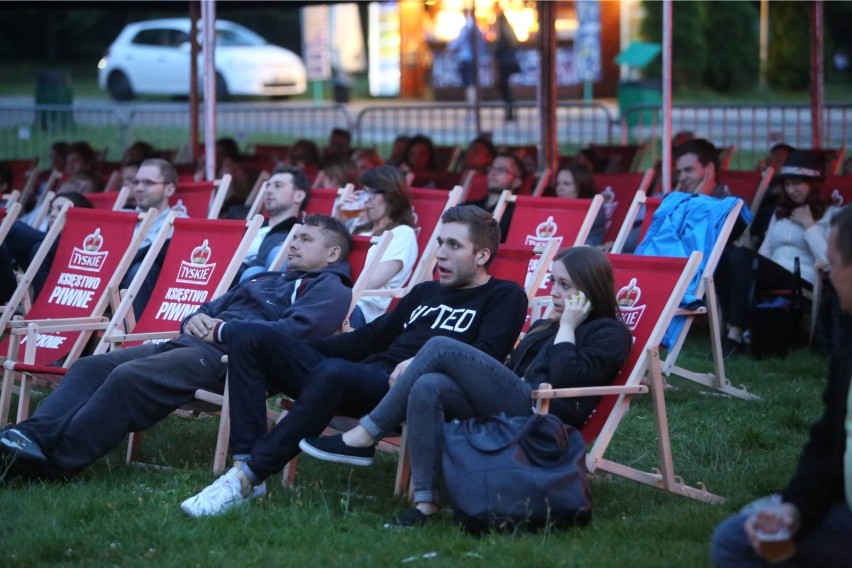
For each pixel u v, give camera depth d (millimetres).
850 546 4914
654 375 7258
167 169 11867
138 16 63312
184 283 9688
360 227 11789
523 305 7586
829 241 4758
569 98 44250
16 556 6211
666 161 12430
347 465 8156
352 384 7086
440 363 6828
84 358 8023
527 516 6426
